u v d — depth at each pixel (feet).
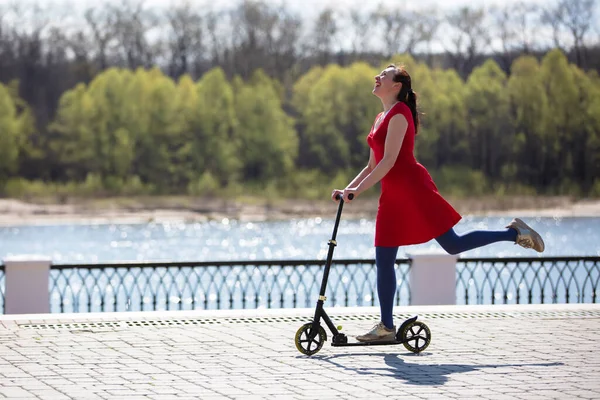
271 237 173.99
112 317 26.86
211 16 296.71
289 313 27.63
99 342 23.39
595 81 283.59
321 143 291.79
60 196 269.03
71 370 20.16
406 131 22.59
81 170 286.05
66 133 281.95
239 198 274.36
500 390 18.30
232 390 18.33
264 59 299.99
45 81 292.40
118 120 280.92
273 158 288.92
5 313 30.53
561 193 281.74
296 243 158.40
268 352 22.29
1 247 155.74
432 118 286.87
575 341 23.65
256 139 287.28
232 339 23.88
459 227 205.16
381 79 23.26
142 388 18.51
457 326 25.95
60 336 24.14
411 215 22.57
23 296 30.55
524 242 22.77
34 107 291.58
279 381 19.17
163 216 245.86
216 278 82.74
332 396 17.81
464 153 289.33
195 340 23.70
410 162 22.66
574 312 28.37
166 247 153.69
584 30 281.13
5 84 288.71
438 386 18.67
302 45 298.76
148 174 283.38
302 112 296.51
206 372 20.01
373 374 19.86
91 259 134.41
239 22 297.12
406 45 287.48
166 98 282.15
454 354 22.09
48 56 291.79
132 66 295.89
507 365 20.76
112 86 280.10
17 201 262.26
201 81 288.92
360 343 22.31
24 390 18.30
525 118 287.69
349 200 22.33
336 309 28.43
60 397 17.75
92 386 18.67
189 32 295.89
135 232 193.36
